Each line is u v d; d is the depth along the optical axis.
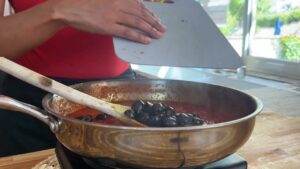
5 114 0.93
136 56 0.61
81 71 0.93
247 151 0.75
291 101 1.56
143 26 0.65
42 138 0.95
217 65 0.64
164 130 0.46
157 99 0.71
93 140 0.48
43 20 0.68
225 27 2.26
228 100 0.64
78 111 0.63
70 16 0.65
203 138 0.47
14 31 0.69
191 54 0.65
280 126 0.88
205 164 0.51
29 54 0.90
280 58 2.00
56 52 0.91
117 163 0.51
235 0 2.17
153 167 0.49
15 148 0.94
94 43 0.92
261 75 2.04
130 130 0.46
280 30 1.96
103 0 0.65
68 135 0.51
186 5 0.76
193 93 0.69
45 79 0.55
